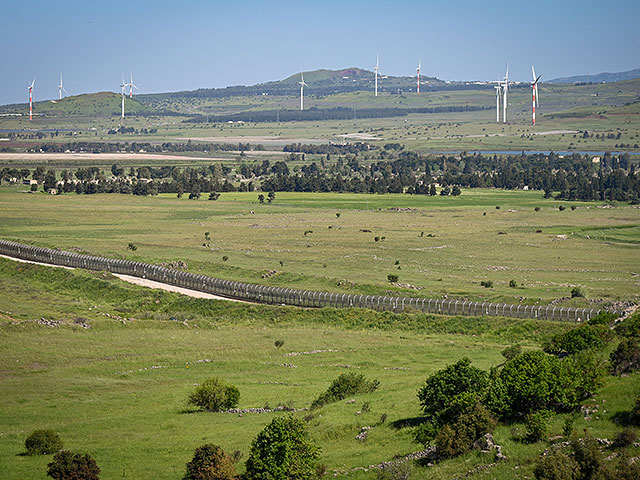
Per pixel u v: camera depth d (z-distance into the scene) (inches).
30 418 2635.3
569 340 2815.0
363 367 3289.9
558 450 1830.7
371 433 2272.4
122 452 2292.1
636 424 1945.1
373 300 4544.8
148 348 3646.7
